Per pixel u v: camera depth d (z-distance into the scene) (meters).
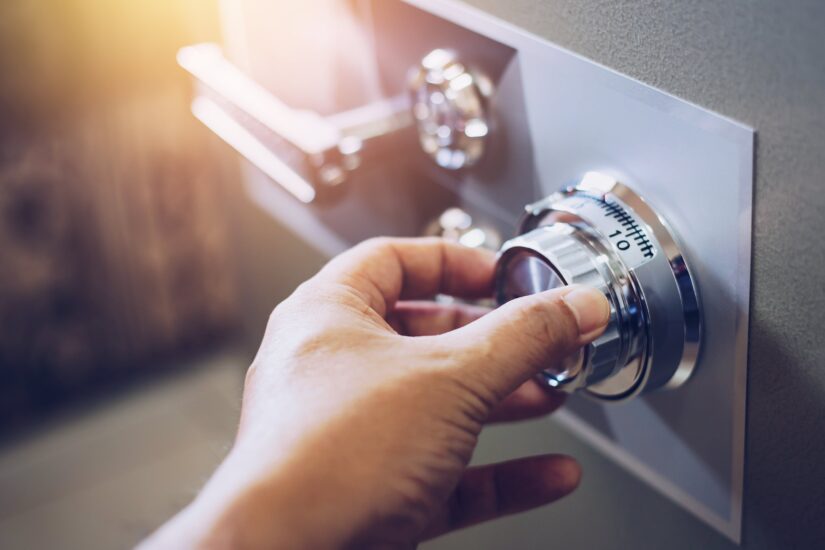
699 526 0.36
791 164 0.28
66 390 0.72
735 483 0.34
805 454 0.31
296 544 0.30
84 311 0.70
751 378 0.32
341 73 0.44
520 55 0.35
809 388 0.30
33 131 0.63
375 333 0.34
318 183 0.42
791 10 0.26
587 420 0.40
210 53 0.51
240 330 0.67
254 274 0.62
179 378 0.74
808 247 0.28
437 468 0.32
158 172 0.67
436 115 0.39
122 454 0.69
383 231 0.47
